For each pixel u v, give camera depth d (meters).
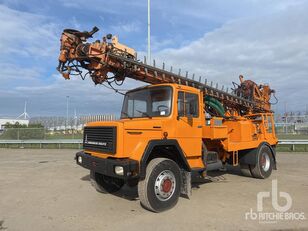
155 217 5.72
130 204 6.67
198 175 7.60
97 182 7.55
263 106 12.52
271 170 9.92
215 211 6.04
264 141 9.98
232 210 6.10
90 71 7.35
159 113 6.89
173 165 6.38
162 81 8.16
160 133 6.49
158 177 6.11
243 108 11.40
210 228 5.08
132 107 7.55
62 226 5.27
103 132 6.34
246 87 11.73
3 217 5.81
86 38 7.21
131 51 7.62
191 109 7.26
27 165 13.64
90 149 6.80
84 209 6.31
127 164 5.64
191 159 7.20
